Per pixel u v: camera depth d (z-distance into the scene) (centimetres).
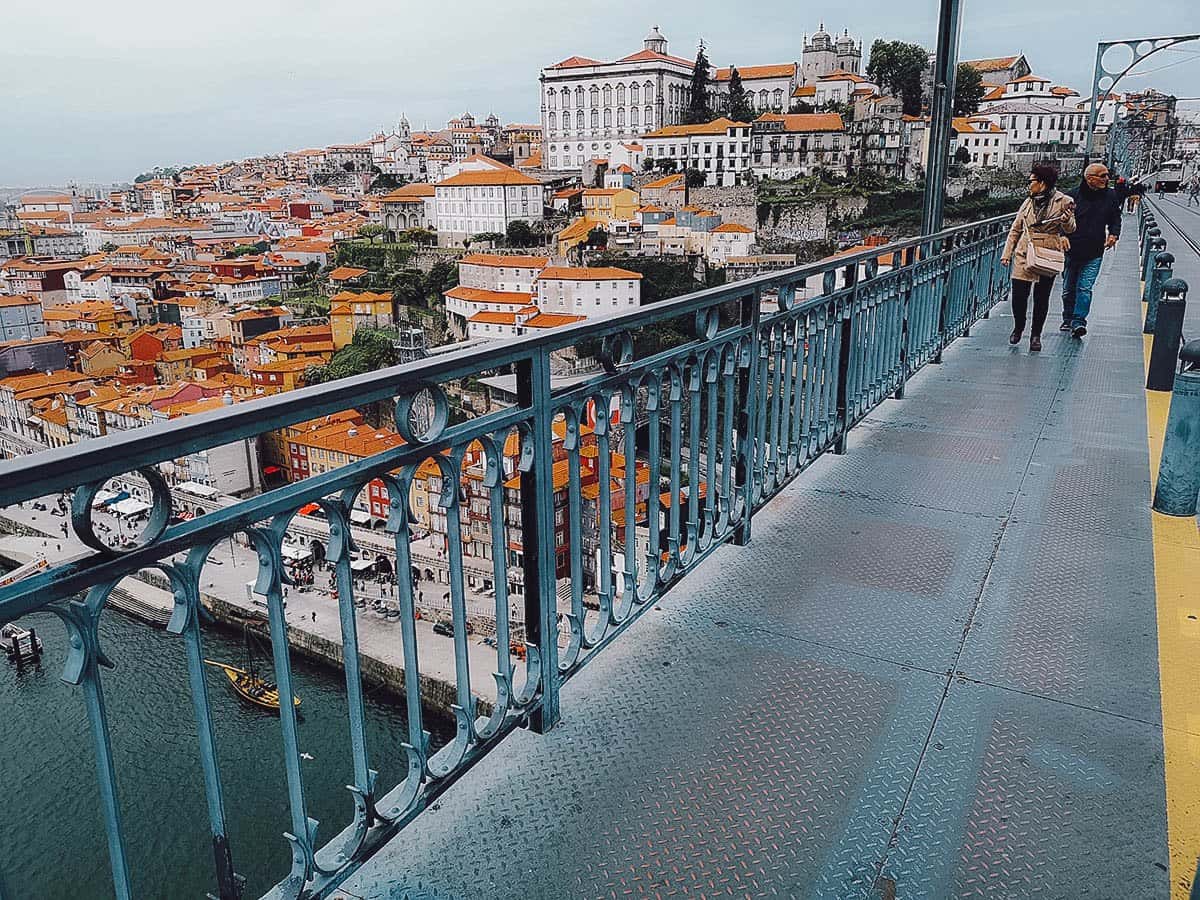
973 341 911
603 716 272
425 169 17538
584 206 9706
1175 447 422
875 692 284
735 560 386
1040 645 312
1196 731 262
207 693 146
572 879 207
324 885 182
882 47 11262
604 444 269
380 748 1809
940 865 211
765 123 9894
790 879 207
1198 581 360
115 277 12012
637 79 12256
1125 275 1650
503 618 232
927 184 771
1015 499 457
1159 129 6856
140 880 1122
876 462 519
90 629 125
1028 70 12850
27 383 6219
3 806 1231
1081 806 230
